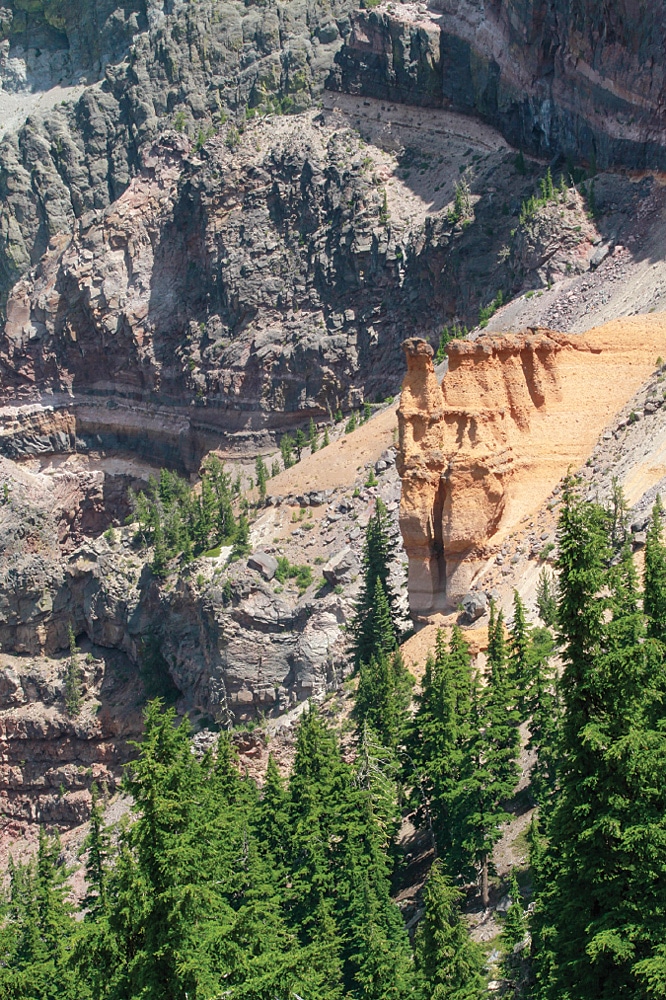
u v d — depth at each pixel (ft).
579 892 340.80
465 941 432.66
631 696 330.75
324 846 557.74
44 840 641.81
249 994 353.92
